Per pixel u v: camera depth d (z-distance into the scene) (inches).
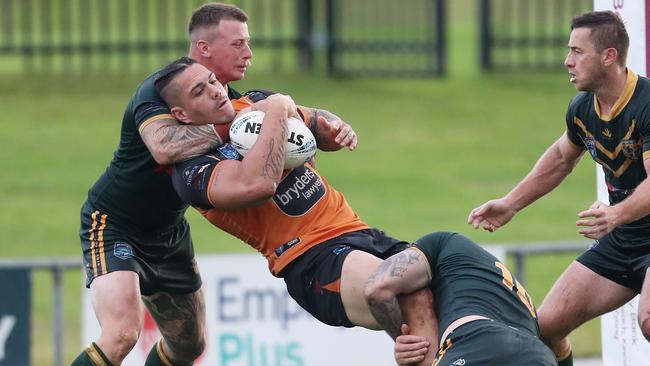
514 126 2463.1
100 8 2790.4
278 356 1301.7
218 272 1295.5
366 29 2896.2
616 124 872.3
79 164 2210.9
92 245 959.0
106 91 2573.8
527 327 792.3
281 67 2721.5
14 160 2229.3
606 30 853.8
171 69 861.8
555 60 2844.5
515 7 3117.6
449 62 2955.2
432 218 1957.4
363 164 2267.5
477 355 747.4
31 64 2667.3
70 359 1483.8
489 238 1883.6
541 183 952.9
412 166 2247.8
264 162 816.3
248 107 868.0
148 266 977.5
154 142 854.5
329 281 851.4
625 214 829.2
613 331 1019.3
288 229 869.8
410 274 812.0
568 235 1909.4
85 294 1288.1
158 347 1067.3
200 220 2054.6
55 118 2437.3
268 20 3009.4
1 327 1278.3
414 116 2511.1
